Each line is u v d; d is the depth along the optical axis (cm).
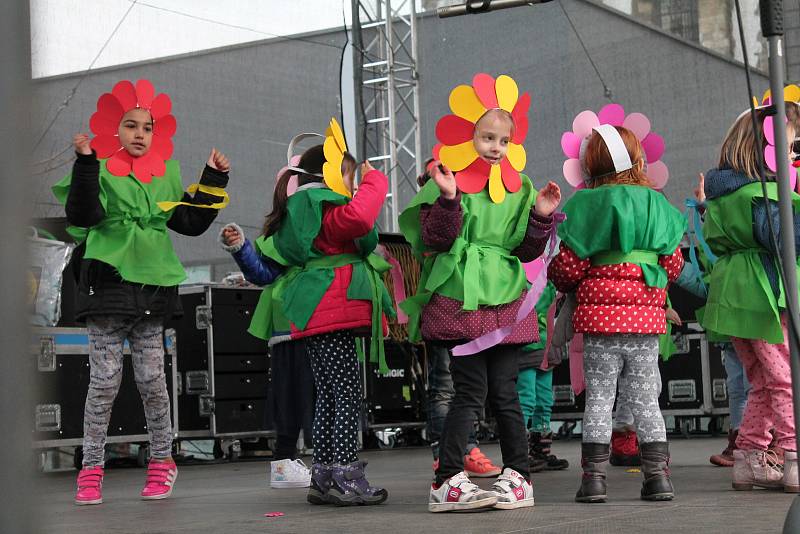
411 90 955
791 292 213
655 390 315
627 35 952
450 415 301
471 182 300
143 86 371
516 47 973
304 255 323
